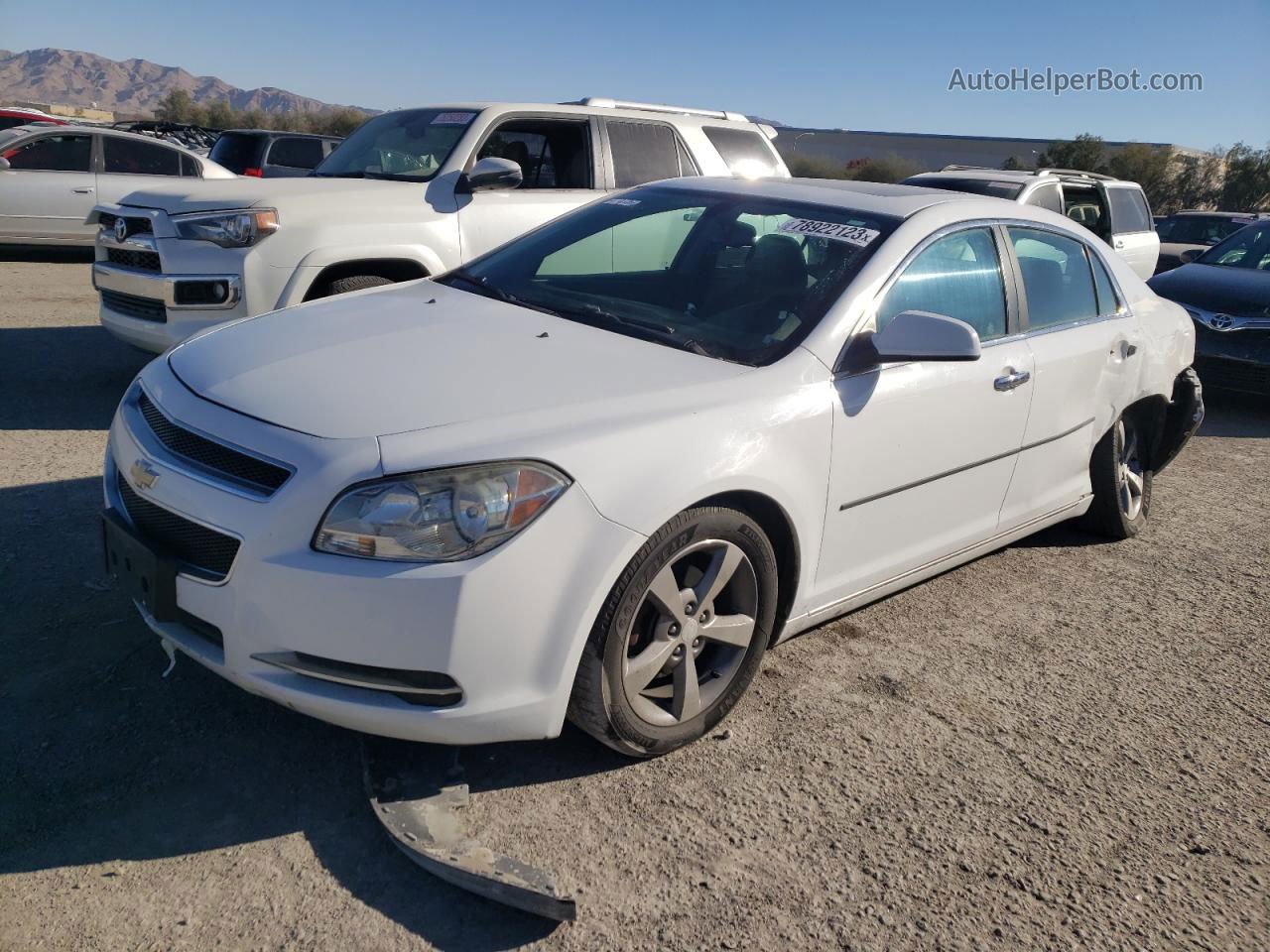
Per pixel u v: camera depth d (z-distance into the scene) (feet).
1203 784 9.86
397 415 8.07
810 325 10.24
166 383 9.30
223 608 7.75
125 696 9.50
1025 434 12.69
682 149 23.63
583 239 12.73
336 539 7.45
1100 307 14.55
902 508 11.14
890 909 7.77
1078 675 11.84
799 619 10.50
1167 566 15.58
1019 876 8.30
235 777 8.55
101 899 7.12
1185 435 16.78
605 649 8.30
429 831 7.84
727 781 9.14
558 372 9.07
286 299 17.67
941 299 11.49
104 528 8.88
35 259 39.78
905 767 9.65
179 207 17.13
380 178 20.68
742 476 8.88
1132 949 7.64
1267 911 8.16
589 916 7.39
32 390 19.97
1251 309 26.63
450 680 7.66
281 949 6.86
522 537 7.65
